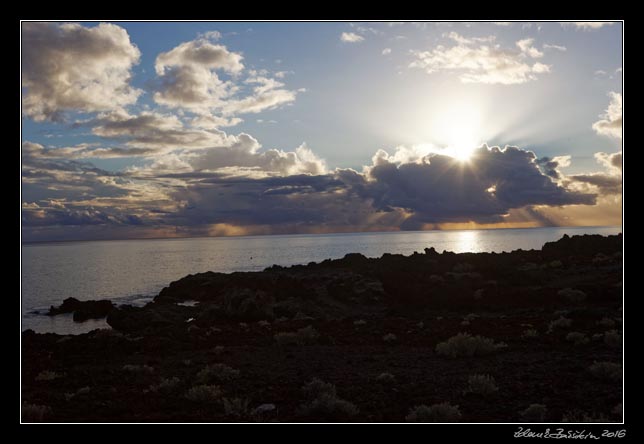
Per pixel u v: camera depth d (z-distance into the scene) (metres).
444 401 12.62
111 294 65.31
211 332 27.44
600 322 22.52
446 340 22.06
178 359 20.30
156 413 12.30
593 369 14.05
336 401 11.99
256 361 19.08
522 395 12.77
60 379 17.03
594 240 53.56
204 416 11.91
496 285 38.62
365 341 23.20
